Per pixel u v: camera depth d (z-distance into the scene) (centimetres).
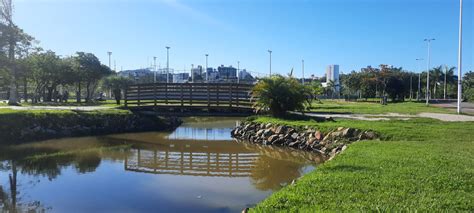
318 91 5328
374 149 1469
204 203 1246
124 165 1938
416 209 714
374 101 8475
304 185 903
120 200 1285
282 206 754
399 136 1916
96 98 8325
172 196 1330
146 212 1158
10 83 4059
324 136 2242
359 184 902
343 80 11338
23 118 2762
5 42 3481
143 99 3762
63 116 3081
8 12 3631
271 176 1659
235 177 1652
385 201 768
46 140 2756
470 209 728
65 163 1962
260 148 2473
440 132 1981
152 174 1712
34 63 5553
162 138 3067
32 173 1714
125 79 6788
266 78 3056
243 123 3228
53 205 1237
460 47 3678
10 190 1419
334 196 808
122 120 3494
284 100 2966
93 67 7206
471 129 2083
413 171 1038
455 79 11644
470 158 1241
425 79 10531
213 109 3481
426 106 5253
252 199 1290
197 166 1933
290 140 2450
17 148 2403
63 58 6812
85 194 1359
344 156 1303
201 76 10856
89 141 2800
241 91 3409
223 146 2619
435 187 881
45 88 6819
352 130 2116
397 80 9075
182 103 3597
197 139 3003
